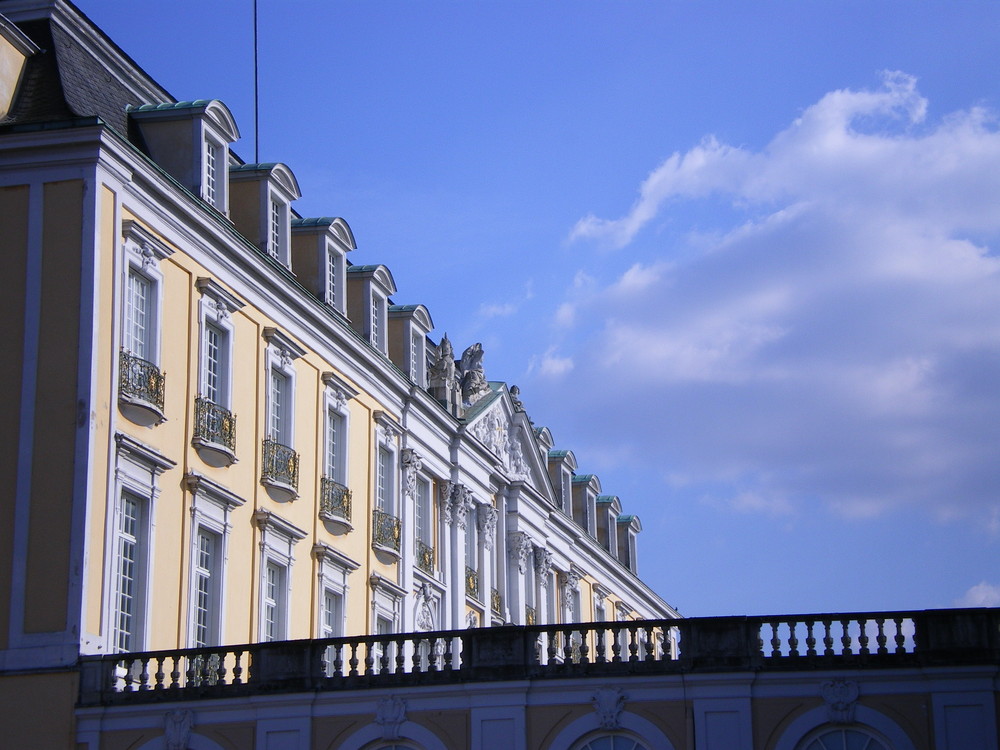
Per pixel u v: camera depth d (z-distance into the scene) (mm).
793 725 28219
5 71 33000
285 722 29859
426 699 29719
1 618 30375
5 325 31500
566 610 62375
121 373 31953
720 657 28781
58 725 29875
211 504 35125
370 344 44125
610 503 71812
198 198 35094
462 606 49844
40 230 31734
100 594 30750
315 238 42094
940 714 27719
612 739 28984
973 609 28109
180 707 30125
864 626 28516
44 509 30547
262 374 38031
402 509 45625
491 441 54469
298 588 38938
